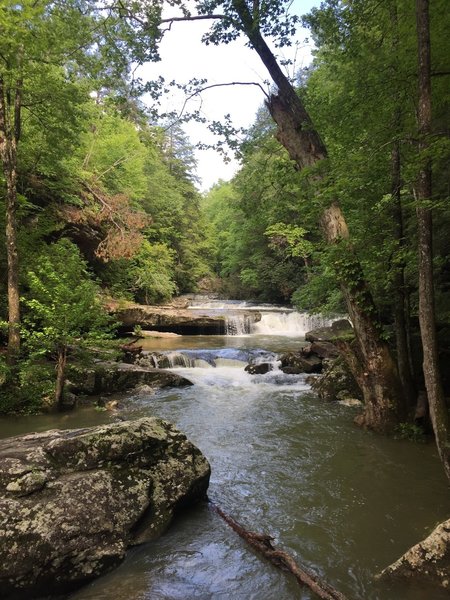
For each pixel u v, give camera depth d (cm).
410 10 645
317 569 351
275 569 348
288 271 3083
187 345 1781
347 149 611
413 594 311
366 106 616
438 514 446
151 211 3183
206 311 2431
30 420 787
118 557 346
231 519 423
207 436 716
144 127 888
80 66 970
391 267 738
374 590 321
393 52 611
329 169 597
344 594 317
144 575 336
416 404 739
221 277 4328
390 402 717
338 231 730
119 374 1037
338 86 760
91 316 907
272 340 1988
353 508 462
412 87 588
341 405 909
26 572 302
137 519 374
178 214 3575
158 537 387
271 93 769
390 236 745
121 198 2052
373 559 365
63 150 1227
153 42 772
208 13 743
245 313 2400
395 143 535
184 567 348
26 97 1067
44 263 943
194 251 3947
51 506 340
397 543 391
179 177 4225
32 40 866
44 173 1476
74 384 950
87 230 1828
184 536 394
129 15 776
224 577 336
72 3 836
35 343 855
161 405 921
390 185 707
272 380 1166
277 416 834
